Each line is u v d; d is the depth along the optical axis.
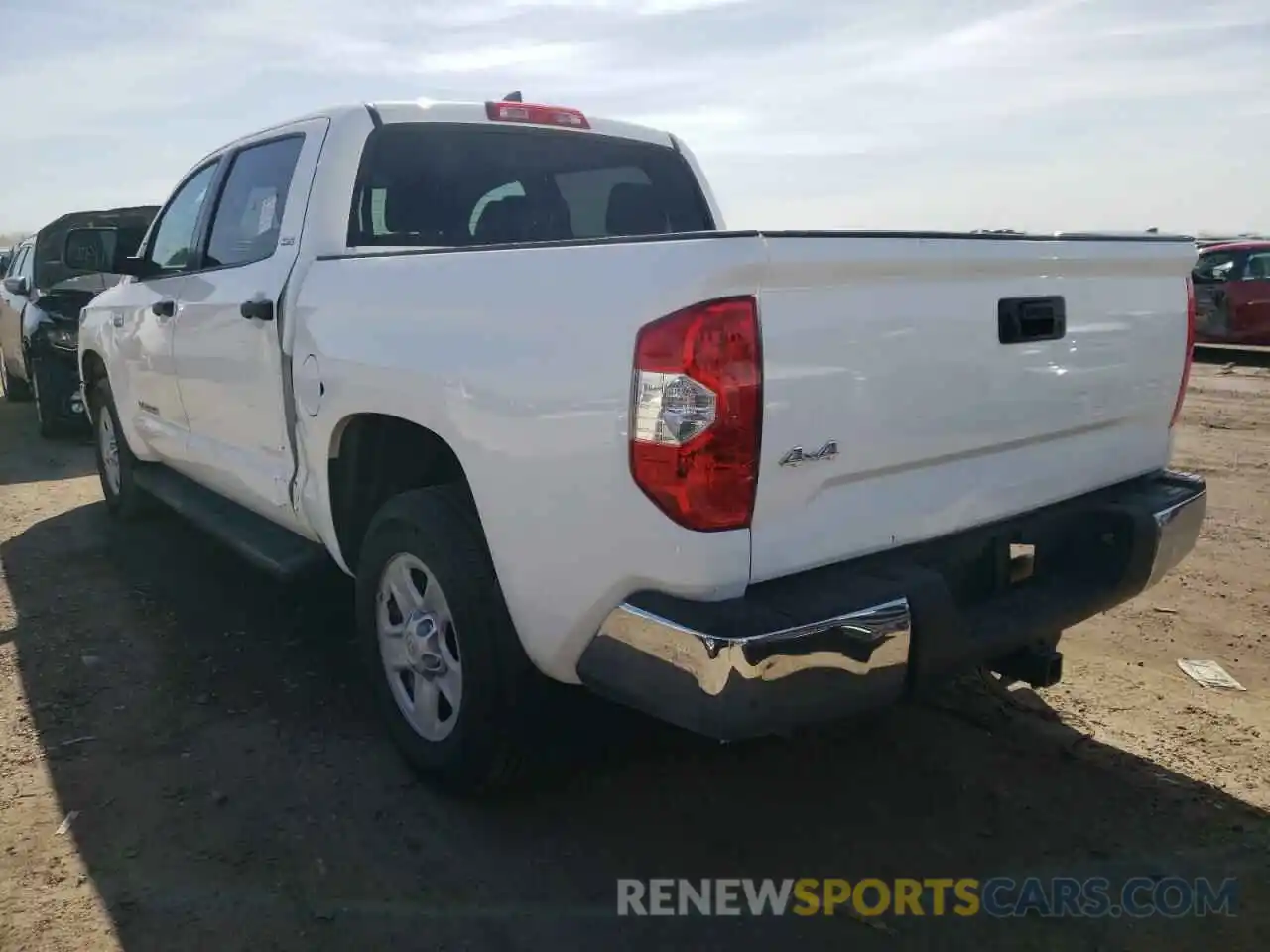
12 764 3.48
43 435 9.32
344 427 3.43
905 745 3.63
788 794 3.33
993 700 3.95
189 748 3.58
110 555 5.66
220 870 2.91
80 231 5.50
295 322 3.60
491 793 3.20
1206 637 4.52
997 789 3.36
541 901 2.80
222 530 4.46
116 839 3.05
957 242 2.63
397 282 3.10
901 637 2.47
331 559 3.88
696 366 2.27
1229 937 2.67
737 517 2.34
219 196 4.65
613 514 2.45
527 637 2.80
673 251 2.34
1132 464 3.44
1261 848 3.04
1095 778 3.41
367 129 3.83
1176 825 3.15
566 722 3.49
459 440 2.83
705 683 2.31
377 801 3.26
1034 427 2.98
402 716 3.38
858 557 2.62
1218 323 15.12
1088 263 3.03
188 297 4.55
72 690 4.02
